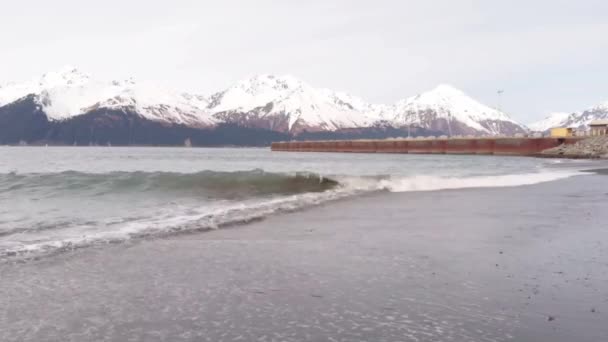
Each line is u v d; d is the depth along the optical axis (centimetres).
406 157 12900
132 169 6869
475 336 623
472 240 1275
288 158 13012
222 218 1647
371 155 15400
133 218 1673
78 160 10962
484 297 780
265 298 767
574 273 930
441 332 635
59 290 795
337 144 19900
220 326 649
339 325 656
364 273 924
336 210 1922
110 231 1371
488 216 1753
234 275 901
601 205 2086
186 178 3156
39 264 962
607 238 1305
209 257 1049
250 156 16188
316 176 3381
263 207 1967
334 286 835
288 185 3006
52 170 6300
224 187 2903
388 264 998
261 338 612
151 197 2466
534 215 1770
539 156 11538
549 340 613
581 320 680
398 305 738
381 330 640
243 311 706
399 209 1961
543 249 1156
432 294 793
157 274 901
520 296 784
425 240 1273
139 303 737
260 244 1206
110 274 897
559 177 3944
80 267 945
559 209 1950
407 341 606
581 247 1182
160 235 1318
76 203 2197
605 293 804
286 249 1147
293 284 847
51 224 1526
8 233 1349
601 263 1012
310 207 2006
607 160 9312
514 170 5712
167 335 619
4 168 6831
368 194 2605
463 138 14125
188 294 782
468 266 984
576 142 11419
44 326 643
